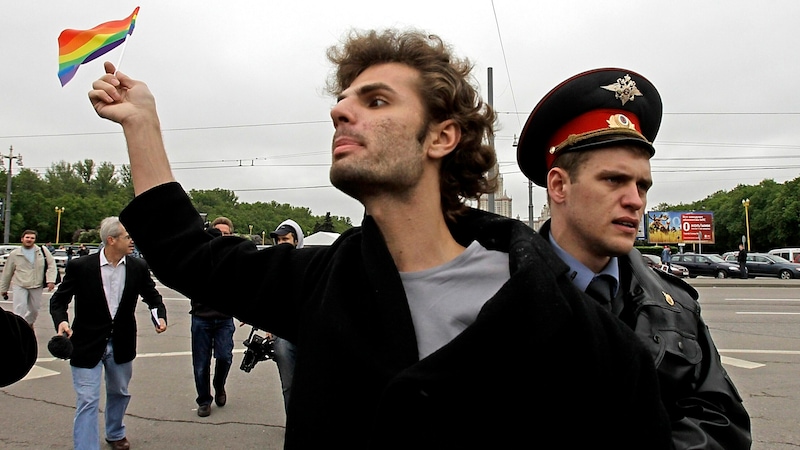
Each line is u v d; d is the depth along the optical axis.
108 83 1.38
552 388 0.96
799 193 49.94
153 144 1.37
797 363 6.68
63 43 1.44
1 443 4.24
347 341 1.01
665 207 98.31
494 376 0.94
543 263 1.03
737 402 1.46
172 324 9.95
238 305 1.29
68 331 3.67
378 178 1.10
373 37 1.26
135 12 1.46
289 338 1.25
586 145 1.50
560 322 0.96
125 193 96.94
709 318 10.36
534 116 1.71
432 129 1.20
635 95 1.60
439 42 1.29
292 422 1.03
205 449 4.14
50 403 5.28
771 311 11.31
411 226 1.16
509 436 0.95
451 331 1.07
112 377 3.94
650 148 1.51
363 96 1.16
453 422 0.93
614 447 1.00
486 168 1.33
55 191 81.44
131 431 4.52
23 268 7.81
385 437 0.92
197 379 4.93
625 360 1.04
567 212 1.56
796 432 4.42
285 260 1.31
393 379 0.93
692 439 1.29
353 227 1.32
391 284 1.06
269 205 109.19
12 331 1.81
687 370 1.43
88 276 3.74
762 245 56.44
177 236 1.29
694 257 26.86
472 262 1.15
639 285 1.58
